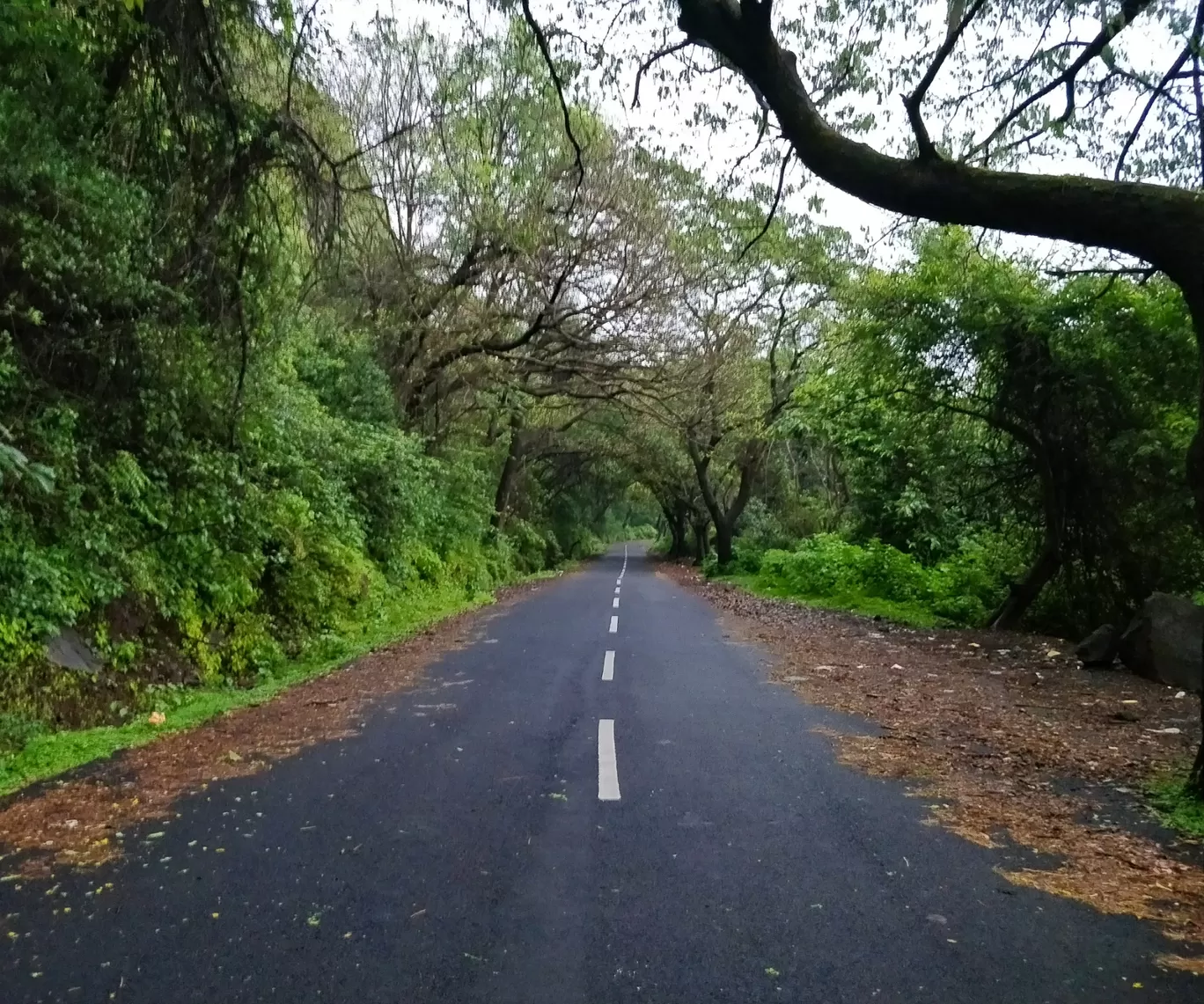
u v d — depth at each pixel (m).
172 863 5.39
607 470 54.38
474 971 4.12
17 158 9.05
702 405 31.20
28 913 4.71
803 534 39.38
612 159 21.70
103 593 10.23
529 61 12.55
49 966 4.15
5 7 8.72
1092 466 17.45
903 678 11.88
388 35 15.05
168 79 10.91
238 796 6.71
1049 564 18.19
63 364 11.07
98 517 10.77
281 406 15.68
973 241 17.12
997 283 16.62
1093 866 5.36
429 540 25.92
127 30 10.18
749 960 4.21
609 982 4.02
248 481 13.98
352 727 9.08
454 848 5.62
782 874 5.21
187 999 3.88
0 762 7.49
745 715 9.45
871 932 4.49
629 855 5.50
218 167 11.57
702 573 39.72
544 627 18.05
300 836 5.85
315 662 13.48
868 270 20.61
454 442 31.23
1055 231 6.42
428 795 6.72
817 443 33.12
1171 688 11.21
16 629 8.96
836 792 6.78
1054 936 4.45
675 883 5.08
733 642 15.44
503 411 31.94
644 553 77.69
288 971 4.11
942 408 18.81
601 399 28.70
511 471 40.78
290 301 13.97
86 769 7.52
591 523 71.56
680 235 22.64
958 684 11.43
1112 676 12.12
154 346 11.63
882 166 6.79
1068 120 9.24
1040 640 15.92
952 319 17.06
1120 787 6.95
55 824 6.11
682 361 27.16
